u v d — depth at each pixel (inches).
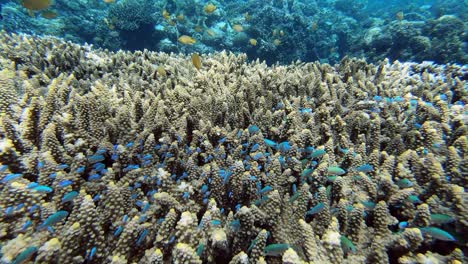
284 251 18.2
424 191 25.1
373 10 372.5
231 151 30.2
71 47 66.7
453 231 21.4
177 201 22.6
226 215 24.1
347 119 36.8
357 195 25.1
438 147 30.7
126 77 53.7
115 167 25.8
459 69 64.6
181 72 59.1
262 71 57.1
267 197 22.3
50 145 25.8
